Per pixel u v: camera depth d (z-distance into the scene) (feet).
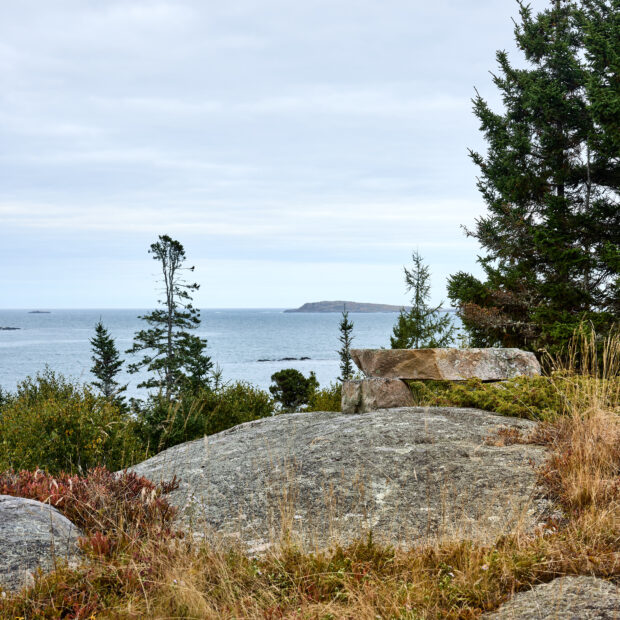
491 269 61.00
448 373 29.63
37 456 39.91
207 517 17.13
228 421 61.41
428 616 10.29
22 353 475.72
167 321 118.01
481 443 20.81
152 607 10.57
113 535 13.58
